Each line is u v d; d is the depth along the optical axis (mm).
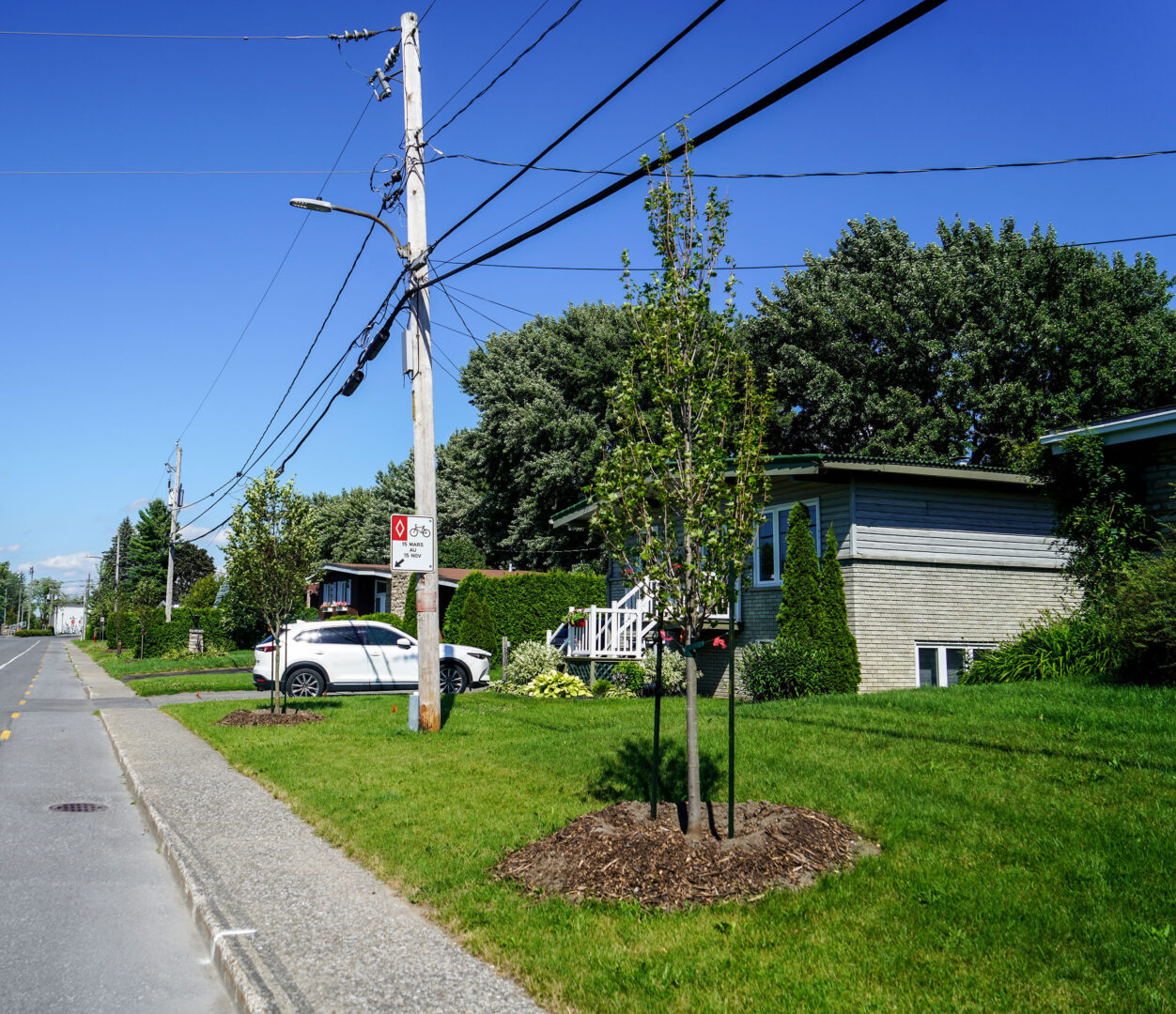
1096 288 29672
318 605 49938
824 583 15250
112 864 7520
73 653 54656
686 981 4410
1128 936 4641
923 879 5574
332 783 9508
